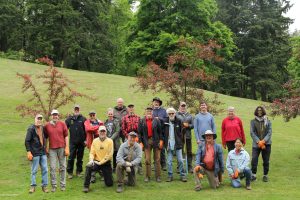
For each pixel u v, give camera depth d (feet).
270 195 32.01
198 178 34.09
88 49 140.46
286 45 155.74
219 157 35.29
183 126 39.91
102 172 35.65
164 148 41.06
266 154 37.27
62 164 34.09
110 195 32.53
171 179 37.19
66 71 105.91
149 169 36.88
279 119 81.61
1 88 81.71
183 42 49.83
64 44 135.23
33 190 33.04
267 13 157.28
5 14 142.51
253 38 151.94
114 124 38.29
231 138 38.88
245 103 95.45
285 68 152.97
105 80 99.14
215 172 34.91
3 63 106.83
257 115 37.83
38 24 141.08
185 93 47.85
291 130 70.38
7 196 32.09
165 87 47.11
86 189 33.40
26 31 139.44
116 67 160.66
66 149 34.12
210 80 48.44
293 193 32.71
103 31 149.38
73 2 146.61
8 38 149.18
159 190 34.04
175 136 37.09
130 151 35.24
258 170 42.32
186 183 36.50
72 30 136.77
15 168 40.60
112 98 81.00
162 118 37.45
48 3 136.98
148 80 46.85
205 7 122.72
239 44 152.97
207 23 123.13
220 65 145.07
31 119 63.05
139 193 33.09
